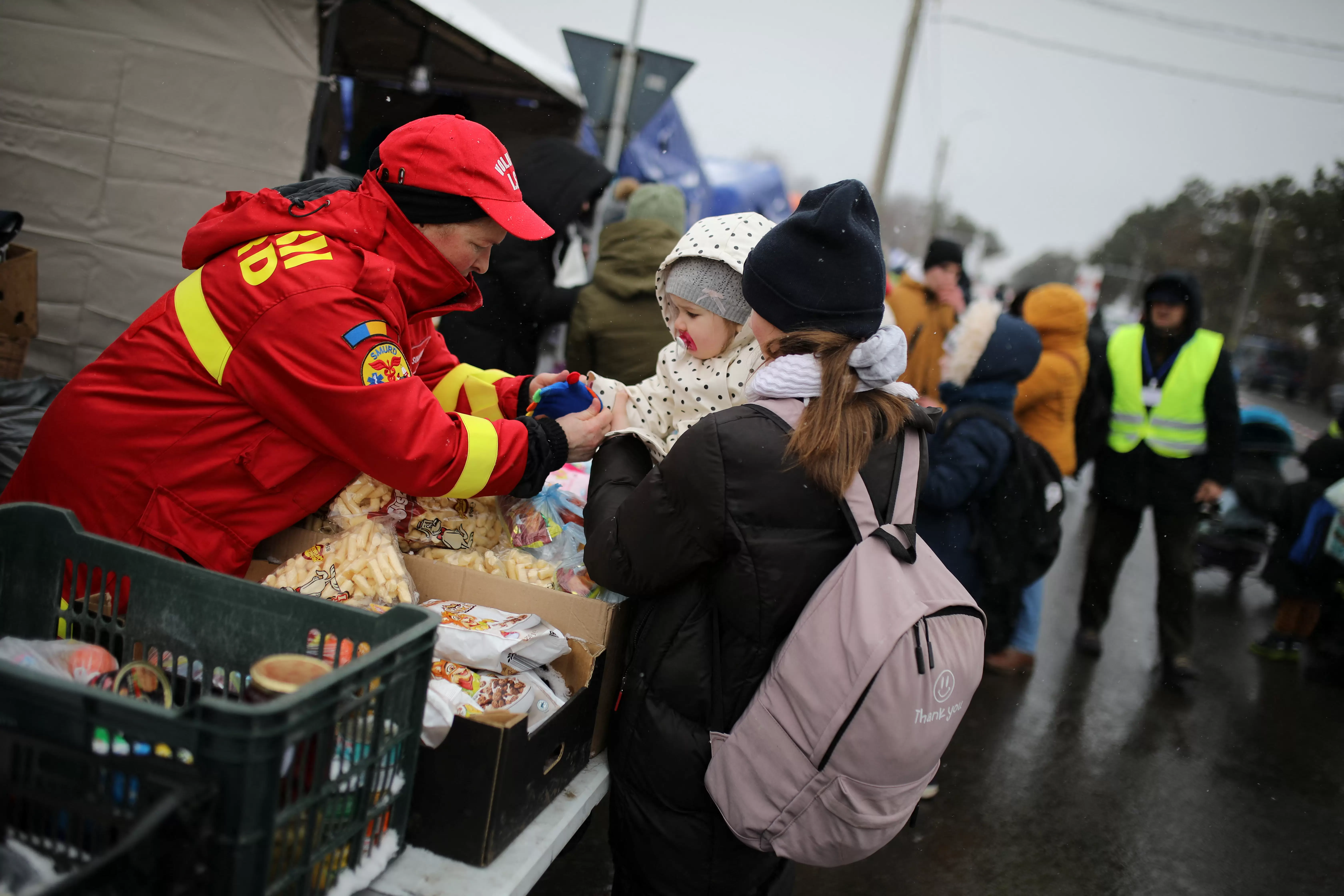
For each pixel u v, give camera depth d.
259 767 0.96
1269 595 7.21
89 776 1.00
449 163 1.70
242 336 1.59
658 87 5.76
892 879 3.03
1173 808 3.72
